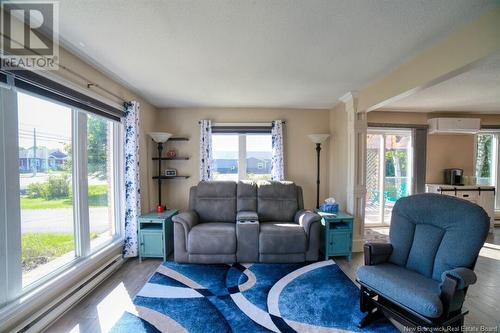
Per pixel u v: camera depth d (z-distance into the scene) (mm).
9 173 1562
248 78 2705
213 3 1447
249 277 2566
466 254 1643
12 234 1580
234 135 4094
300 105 3910
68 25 1668
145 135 3541
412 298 1531
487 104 3893
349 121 3359
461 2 1438
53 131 1978
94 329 1762
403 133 4602
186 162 4016
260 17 1590
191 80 2766
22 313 1602
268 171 4148
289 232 2914
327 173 4160
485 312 2006
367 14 1556
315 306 2061
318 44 1951
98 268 2418
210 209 3406
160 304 2074
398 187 4672
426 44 1950
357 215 3332
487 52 1547
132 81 2789
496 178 4805
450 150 4637
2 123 1521
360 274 1909
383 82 2666
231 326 1808
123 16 1572
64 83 1941
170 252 3207
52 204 1970
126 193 2965
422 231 1965
